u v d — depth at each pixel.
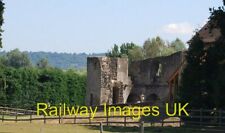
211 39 53.94
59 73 80.94
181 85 46.28
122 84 84.50
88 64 83.25
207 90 44.78
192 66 45.47
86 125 47.19
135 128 43.88
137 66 87.31
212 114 43.25
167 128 42.78
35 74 78.00
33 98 77.44
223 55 44.28
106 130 42.34
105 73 82.56
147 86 85.31
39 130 41.34
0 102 74.12
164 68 82.75
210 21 45.31
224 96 42.66
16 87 75.50
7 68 75.62
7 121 53.59
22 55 179.25
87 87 83.12
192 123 43.22
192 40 46.53
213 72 44.84
